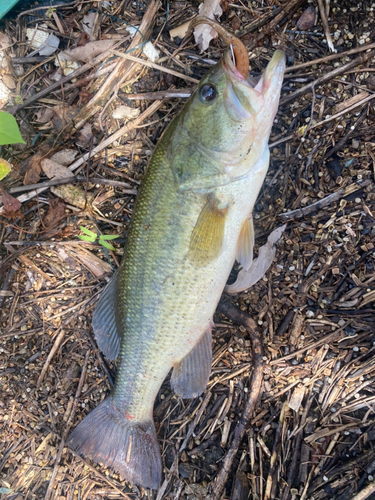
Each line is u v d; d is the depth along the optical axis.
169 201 0.30
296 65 0.36
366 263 0.36
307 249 0.37
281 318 0.37
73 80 0.39
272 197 0.37
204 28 0.37
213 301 0.32
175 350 0.33
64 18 0.39
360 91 0.35
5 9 0.38
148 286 0.31
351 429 0.35
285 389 0.36
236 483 0.35
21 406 0.40
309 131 0.36
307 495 0.34
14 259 0.40
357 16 0.35
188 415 0.38
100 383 0.39
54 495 0.38
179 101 0.38
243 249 0.34
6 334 0.40
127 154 0.39
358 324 0.36
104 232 0.40
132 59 0.38
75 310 0.40
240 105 0.29
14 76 0.39
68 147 0.39
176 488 0.37
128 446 0.36
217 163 0.30
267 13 0.36
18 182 0.39
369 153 0.35
